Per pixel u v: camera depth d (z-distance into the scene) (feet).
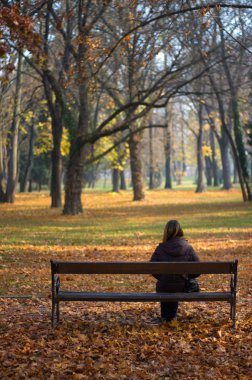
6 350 24.43
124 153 213.87
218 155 324.39
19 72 147.64
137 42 87.51
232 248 62.44
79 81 82.12
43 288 40.19
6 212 124.26
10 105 166.30
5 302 34.94
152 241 70.54
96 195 209.15
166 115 237.86
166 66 117.39
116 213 119.65
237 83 131.54
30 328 28.09
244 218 102.78
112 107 177.68
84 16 95.30
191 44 92.43
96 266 27.86
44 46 105.60
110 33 97.55
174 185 354.54
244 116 191.11
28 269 48.80
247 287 39.93
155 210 127.65
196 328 28.14
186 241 29.43
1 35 52.85
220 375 21.85
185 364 23.11
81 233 80.74
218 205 140.36
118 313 32.07
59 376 21.66
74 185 116.06
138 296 27.63
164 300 27.45
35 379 21.27
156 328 28.09
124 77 124.47
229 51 87.81
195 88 130.00
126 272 27.91
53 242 69.62
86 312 32.17
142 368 22.77
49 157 233.76
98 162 217.36
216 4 54.08
